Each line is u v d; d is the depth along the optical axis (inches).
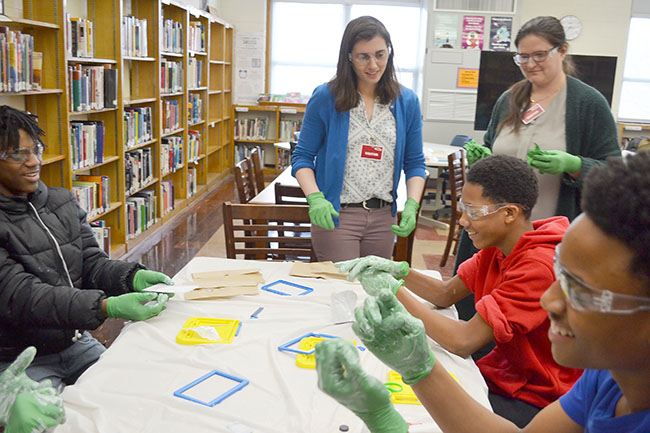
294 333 61.3
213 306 68.8
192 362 54.7
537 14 309.0
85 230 82.8
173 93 226.1
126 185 181.9
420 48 317.7
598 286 24.4
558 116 89.4
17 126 69.8
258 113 339.3
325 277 79.7
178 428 44.8
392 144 95.0
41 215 75.3
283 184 140.9
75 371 75.2
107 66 169.5
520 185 58.2
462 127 298.4
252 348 58.3
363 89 93.5
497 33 288.2
